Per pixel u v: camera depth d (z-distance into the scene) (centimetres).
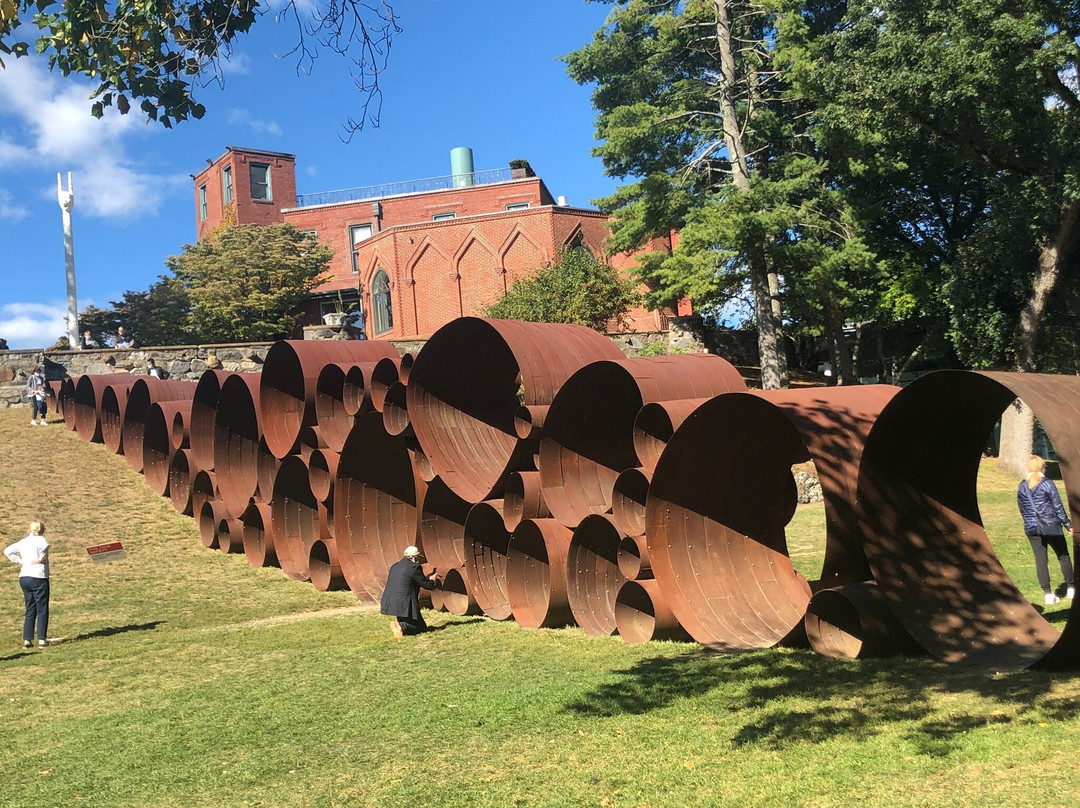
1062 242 2211
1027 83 1966
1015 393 685
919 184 2983
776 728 611
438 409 1316
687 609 926
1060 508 959
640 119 2689
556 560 1058
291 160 5319
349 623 1234
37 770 681
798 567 1312
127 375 2556
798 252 2531
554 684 797
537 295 3166
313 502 1641
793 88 2530
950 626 770
